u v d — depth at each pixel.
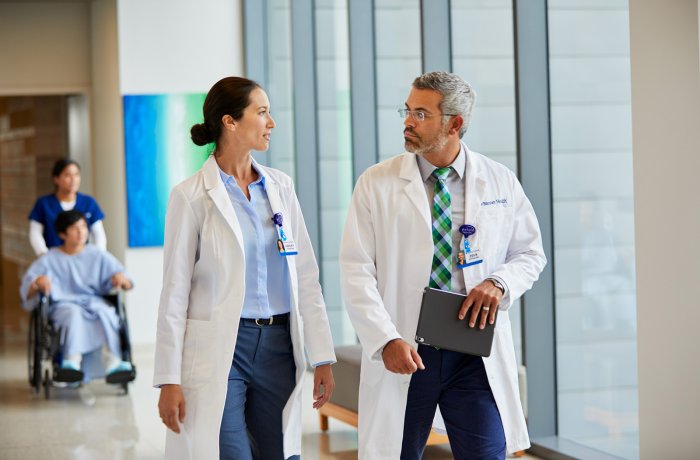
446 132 2.90
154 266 9.73
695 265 3.55
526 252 3.06
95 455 5.41
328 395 3.00
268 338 2.83
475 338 2.84
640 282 3.81
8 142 13.91
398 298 2.96
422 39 5.71
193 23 9.80
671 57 3.59
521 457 4.82
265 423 2.89
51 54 10.48
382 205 2.96
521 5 4.77
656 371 3.76
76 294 7.38
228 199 2.80
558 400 4.93
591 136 4.47
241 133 2.82
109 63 9.88
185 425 2.77
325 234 8.09
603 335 4.50
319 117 8.10
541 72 4.81
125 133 9.66
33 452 5.52
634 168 3.80
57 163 7.97
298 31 8.05
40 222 7.91
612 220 4.36
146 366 8.68
